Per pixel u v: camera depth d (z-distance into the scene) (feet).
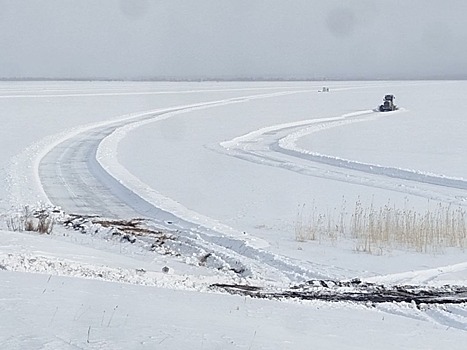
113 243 54.29
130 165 106.42
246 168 104.32
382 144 137.08
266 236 56.90
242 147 137.69
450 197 78.74
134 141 143.43
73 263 39.65
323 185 87.97
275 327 24.32
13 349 16.14
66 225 61.93
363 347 22.48
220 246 53.72
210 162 111.04
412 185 87.61
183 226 61.82
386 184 88.33
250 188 84.94
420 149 127.13
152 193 79.10
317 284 41.11
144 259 47.93
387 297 38.37
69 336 17.72
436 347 24.44
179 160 113.19
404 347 23.77
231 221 64.18
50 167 103.40
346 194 80.84
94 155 117.70
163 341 18.03
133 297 27.43
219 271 45.75
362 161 109.91
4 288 25.45
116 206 74.02
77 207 73.00
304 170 101.40
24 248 42.73
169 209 68.90
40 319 19.67
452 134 156.25
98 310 22.24
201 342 18.42
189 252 51.93
